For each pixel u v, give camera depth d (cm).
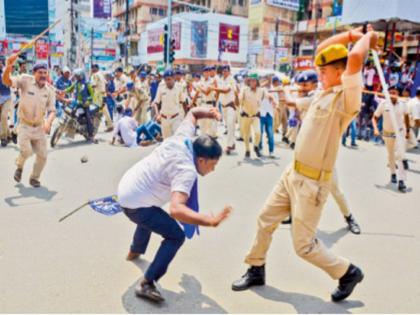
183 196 254
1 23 3706
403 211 514
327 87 271
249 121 802
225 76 855
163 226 287
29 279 317
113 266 342
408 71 1379
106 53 4562
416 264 365
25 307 280
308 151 269
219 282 324
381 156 869
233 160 795
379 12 1116
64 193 539
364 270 351
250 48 4219
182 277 329
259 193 572
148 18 5278
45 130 541
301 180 273
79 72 918
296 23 4038
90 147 884
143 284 293
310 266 354
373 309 292
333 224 462
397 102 616
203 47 3928
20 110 536
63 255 359
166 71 782
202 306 290
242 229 435
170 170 270
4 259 347
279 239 411
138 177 287
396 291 317
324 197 273
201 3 4869
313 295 308
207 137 284
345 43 285
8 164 694
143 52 4797
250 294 308
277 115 1085
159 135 940
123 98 1370
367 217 488
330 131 262
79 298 294
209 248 385
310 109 275
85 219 445
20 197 516
